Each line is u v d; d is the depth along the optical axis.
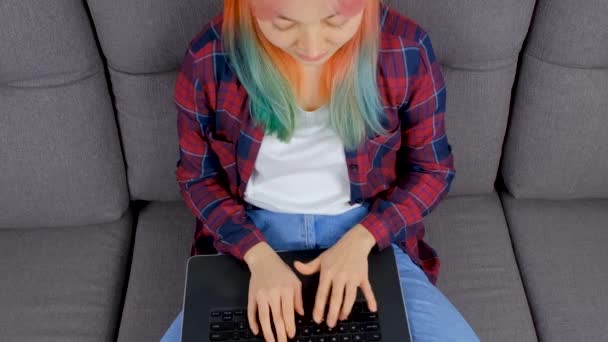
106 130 1.17
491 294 1.12
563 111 1.11
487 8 1.01
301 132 0.97
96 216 1.23
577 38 1.04
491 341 1.06
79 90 1.11
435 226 1.22
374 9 0.86
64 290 1.14
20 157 1.13
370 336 0.90
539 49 1.09
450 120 1.14
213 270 0.98
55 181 1.17
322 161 0.99
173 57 1.08
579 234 1.19
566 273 1.13
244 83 0.94
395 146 1.03
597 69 1.08
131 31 1.04
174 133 1.17
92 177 1.18
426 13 1.02
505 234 1.21
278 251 1.00
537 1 1.06
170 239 1.22
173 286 1.15
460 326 0.96
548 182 1.20
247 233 0.98
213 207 1.03
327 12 0.75
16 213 1.20
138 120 1.16
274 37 0.80
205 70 0.96
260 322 0.91
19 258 1.19
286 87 0.92
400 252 1.05
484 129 1.15
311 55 0.80
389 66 0.94
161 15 1.03
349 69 0.90
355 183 1.01
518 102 1.16
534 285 1.13
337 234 1.04
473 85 1.11
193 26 1.04
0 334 1.08
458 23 1.03
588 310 1.08
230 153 1.03
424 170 1.05
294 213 1.04
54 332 1.09
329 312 0.90
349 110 0.93
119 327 1.12
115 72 1.12
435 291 1.00
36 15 1.01
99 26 1.06
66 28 1.04
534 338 1.06
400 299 0.94
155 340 1.08
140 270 1.18
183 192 1.08
